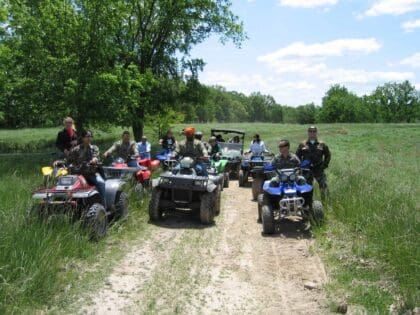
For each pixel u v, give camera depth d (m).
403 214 7.54
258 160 15.27
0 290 4.94
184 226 9.23
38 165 14.96
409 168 17.31
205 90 28.83
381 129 56.72
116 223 8.59
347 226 8.27
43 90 17.52
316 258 7.07
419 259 5.89
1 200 8.74
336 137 44.47
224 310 5.27
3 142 32.50
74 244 6.75
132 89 19.53
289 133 54.28
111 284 5.89
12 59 18.77
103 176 8.45
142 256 7.10
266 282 6.14
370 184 10.37
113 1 17.42
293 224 9.38
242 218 10.16
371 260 6.59
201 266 6.72
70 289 5.62
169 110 28.53
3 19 18.16
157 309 5.23
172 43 27.56
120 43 22.95
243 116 192.75
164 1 25.80
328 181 12.05
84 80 17.14
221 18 27.50
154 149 26.50
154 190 9.57
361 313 5.14
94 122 18.92
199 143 10.34
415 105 108.62
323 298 5.57
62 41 17.39
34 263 5.51
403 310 5.06
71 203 7.35
